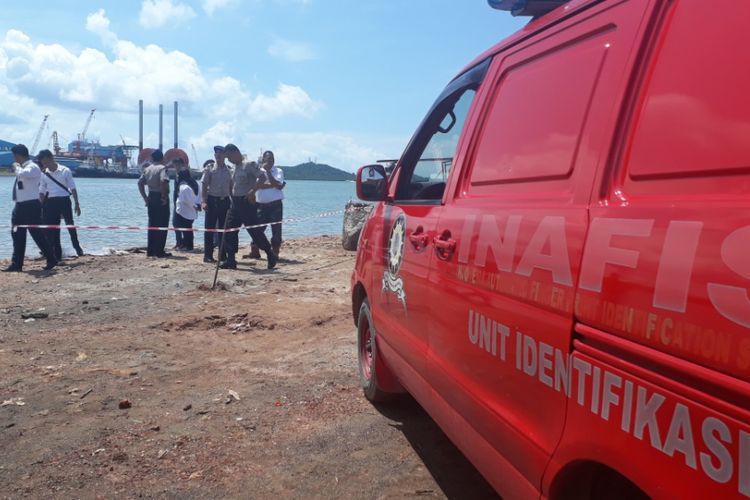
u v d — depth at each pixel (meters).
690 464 1.52
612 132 2.04
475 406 2.67
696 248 1.56
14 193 10.73
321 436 4.29
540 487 2.17
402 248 3.84
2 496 3.49
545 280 2.14
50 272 10.65
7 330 6.86
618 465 1.77
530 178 2.48
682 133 1.77
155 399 4.92
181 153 14.13
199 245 15.99
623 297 1.76
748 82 1.60
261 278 10.23
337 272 10.95
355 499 3.51
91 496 3.51
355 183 4.55
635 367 1.71
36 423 4.43
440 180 3.86
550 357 2.10
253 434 4.32
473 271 2.70
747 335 1.39
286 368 5.71
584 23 2.43
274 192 12.17
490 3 3.04
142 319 7.41
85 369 5.60
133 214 25.94
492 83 3.16
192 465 3.87
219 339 6.65
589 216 2.00
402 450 4.08
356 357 6.01
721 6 1.77
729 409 1.42
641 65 2.02
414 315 3.53
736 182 1.56
